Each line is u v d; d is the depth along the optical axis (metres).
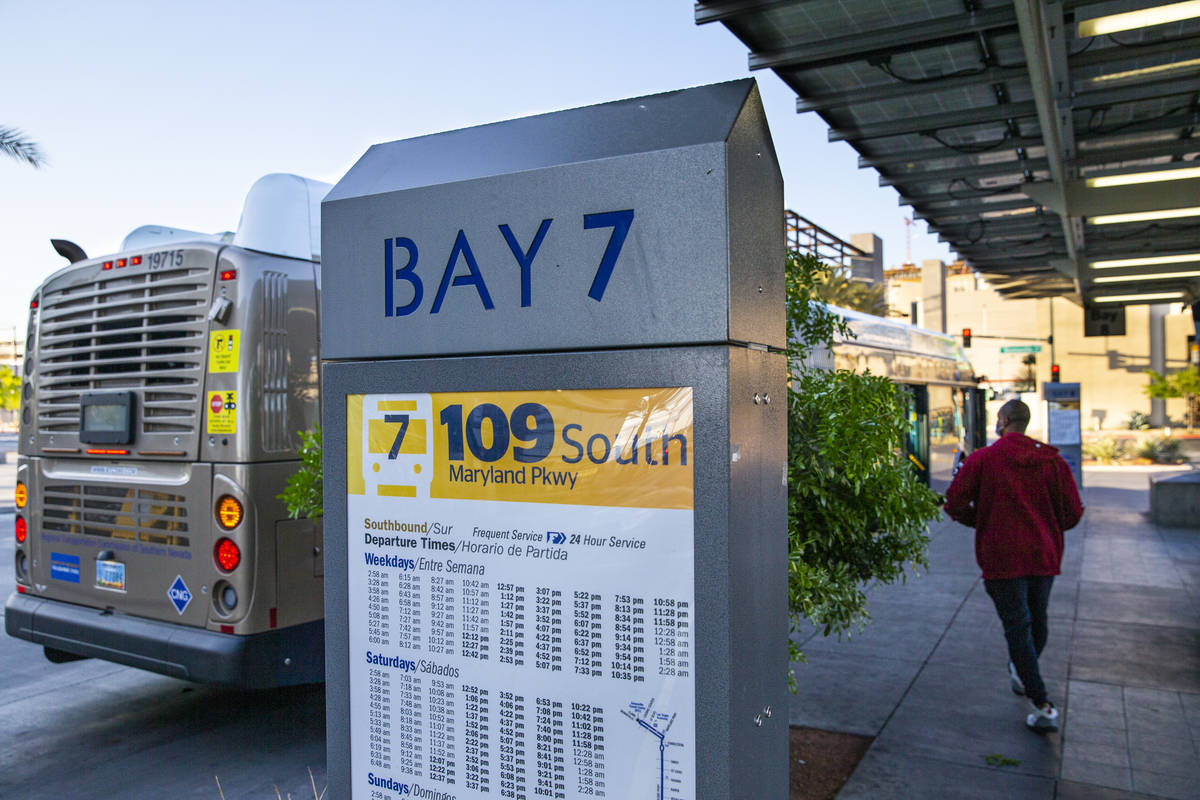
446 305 2.20
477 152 2.25
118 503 4.91
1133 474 25.62
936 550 10.59
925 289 51.12
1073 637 6.38
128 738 4.87
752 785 2.00
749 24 4.66
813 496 3.48
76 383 5.21
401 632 2.30
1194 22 4.79
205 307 4.68
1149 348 43.97
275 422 4.60
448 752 2.24
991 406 46.91
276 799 4.07
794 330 3.64
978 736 4.43
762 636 2.06
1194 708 4.83
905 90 5.41
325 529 2.42
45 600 5.28
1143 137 6.58
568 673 2.06
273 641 4.50
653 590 1.95
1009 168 7.05
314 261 4.98
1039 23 4.39
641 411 1.96
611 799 2.02
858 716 4.73
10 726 5.05
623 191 1.97
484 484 2.16
